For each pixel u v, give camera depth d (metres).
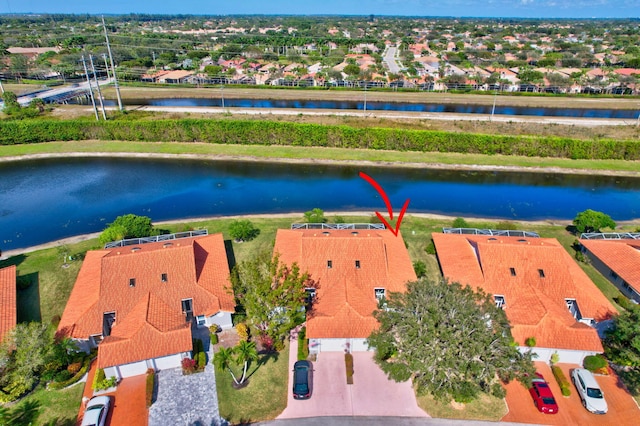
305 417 32.81
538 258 44.38
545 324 38.25
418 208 71.00
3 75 163.75
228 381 35.88
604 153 88.44
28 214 67.19
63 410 33.16
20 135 94.31
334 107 137.75
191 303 40.88
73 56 179.50
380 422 32.47
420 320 32.03
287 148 94.19
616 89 152.25
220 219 64.12
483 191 77.69
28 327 36.28
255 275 38.34
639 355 34.72
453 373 30.89
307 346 38.78
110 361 34.50
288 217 64.94
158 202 71.88
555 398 34.47
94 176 81.88
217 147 94.69
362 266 44.06
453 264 47.62
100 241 52.00
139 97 146.25
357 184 79.81
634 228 63.47
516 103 138.62
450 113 124.12
